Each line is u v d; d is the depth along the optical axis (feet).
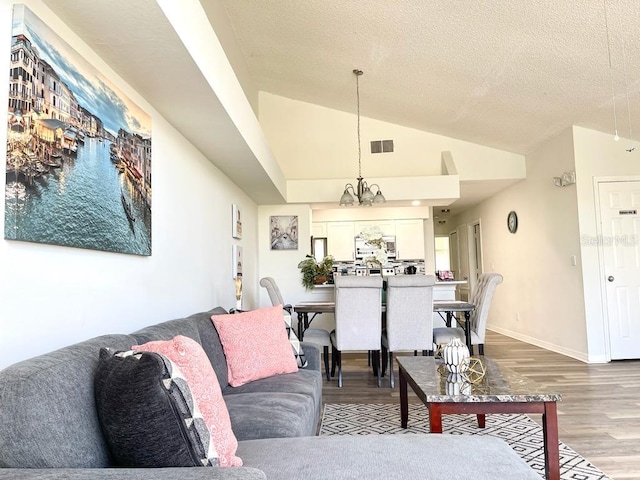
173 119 9.46
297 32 14.65
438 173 21.29
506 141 19.84
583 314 16.61
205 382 4.41
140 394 3.44
